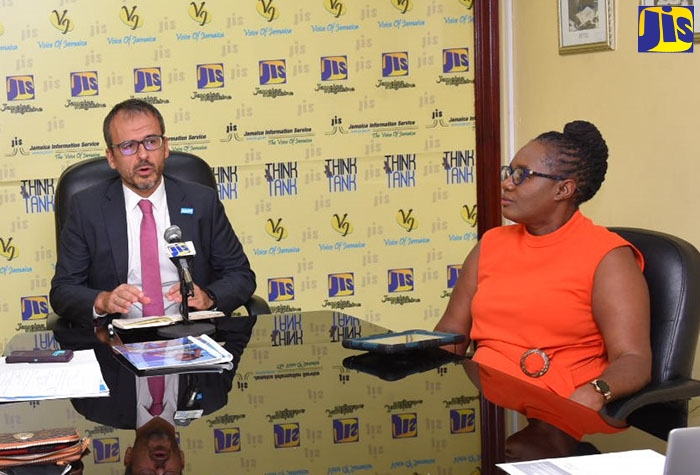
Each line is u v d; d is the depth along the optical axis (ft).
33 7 12.41
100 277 9.07
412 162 13.20
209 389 5.63
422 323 13.43
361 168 13.14
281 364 6.27
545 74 12.11
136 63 12.66
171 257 7.77
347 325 7.73
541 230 6.95
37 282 12.77
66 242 9.05
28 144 12.59
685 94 9.25
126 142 8.81
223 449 4.44
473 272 7.37
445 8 13.05
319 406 5.19
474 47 13.08
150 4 12.58
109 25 12.55
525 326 6.81
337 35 12.93
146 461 4.28
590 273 6.55
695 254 6.52
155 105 12.75
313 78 12.96
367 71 13.02
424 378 5.81
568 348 6.69
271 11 12.80
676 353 6.25
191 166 9.84
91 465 4.24
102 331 7.73
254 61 12.84
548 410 5.00
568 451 4.29
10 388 5.63
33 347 7.04
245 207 13.03
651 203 9.94
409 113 13.14
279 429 4.77
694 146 9.14
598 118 10.95
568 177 6.73
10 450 4.24
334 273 13.25
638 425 5.82
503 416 4.91
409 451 4.38
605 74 10.75
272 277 13.17
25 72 12.48
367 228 13.23
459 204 13.30
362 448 4.44
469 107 13.19
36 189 12.66
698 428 3.33
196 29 12.70
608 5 10.52
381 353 6.54
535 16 12.27
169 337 7.34
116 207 9.07
